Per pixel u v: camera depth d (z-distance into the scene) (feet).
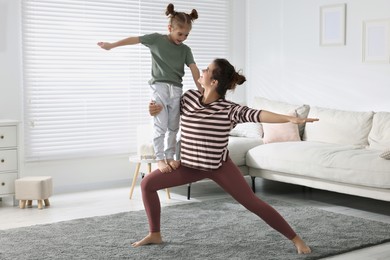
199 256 14.19
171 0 25.67
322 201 21.11
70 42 23.16
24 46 22.21
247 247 14.94
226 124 13.85
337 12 23.82
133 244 15.08
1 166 20.07
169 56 14.70
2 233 16.34
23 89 22.30
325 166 19.40
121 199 21.24
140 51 24.85
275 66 26.63
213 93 14.01
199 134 13.97
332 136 22.47
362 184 18.43
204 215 18.38
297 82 25.70
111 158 24.40
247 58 27.99
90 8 23.49
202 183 24.31
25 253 14.48
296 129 23.31
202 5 26.68
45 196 19.81
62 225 17.17
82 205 20.26
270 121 13.39
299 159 20.29
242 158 22.29
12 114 22.06
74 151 23.43
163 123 14.74
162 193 22.27
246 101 28.17
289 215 18.42
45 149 22.84
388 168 17.74
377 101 22.63
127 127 24.67
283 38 26.20
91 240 15.57
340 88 23.98
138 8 24.68
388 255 14.53
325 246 15.02
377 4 22.36
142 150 21.33
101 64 23.90
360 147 21.17
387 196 17.98
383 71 22.35
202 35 26.81
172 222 17.48
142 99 24.99
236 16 27.71
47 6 22.54
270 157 21.31
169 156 14.92
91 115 23.76
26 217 18.56
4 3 21.61
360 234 16.16
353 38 23.32
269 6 26.76
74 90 23.34
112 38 24.12
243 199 14.14
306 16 25.12
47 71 22.74
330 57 24.27
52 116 22.90
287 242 15.40
